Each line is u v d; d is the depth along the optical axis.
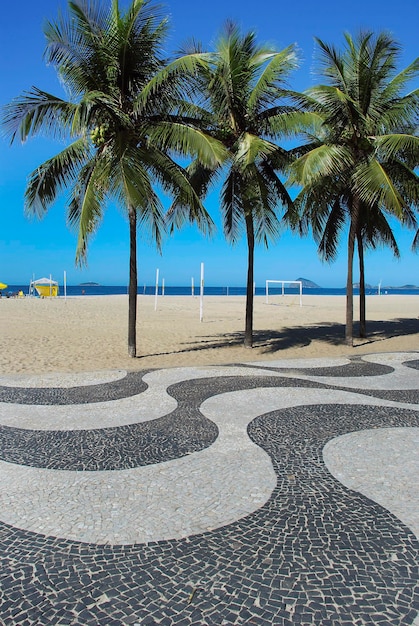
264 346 13.51
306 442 4.84
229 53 10.58
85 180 10.43
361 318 16.02
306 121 10.37
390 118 11.30
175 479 3.88
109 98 8.63
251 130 11.48
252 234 12.63
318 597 2.38
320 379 8.16
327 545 2.88
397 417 5.79
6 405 6.27
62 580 2.53
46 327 17.72
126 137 9.34
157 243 10.66
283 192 12.21
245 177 11.34
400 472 4.04
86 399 6.63
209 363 10.32
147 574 2.58
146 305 35.53
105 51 8.95
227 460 4.32
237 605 2.32
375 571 2.60
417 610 2.29
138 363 10.27
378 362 10.20
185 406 6.27
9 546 2.86
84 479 3.87
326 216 14.74
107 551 2.80
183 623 2.20
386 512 3.31
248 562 2.69
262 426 5.39
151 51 9.30
